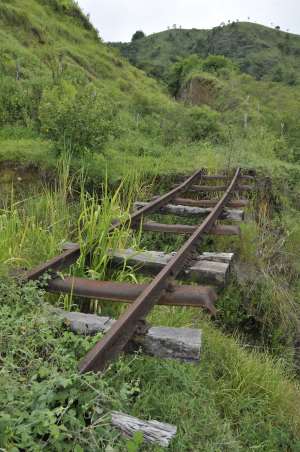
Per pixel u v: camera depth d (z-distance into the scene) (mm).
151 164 9172
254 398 3646
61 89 9578
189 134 14180
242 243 6629
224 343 4297
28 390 2074
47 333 2645
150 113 20750
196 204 7398
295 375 5336
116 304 3748
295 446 3498
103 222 4344
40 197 6695
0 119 10617
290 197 9680
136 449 1855
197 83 35625
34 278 3490
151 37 151500
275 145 14773
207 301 3334
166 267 3688
